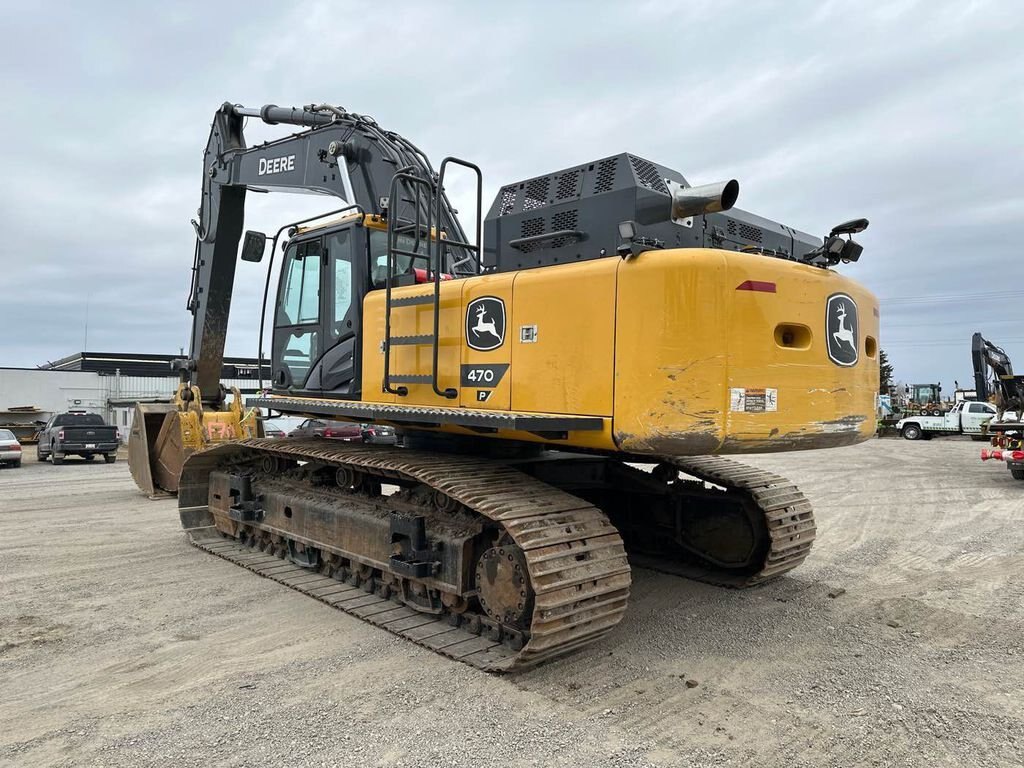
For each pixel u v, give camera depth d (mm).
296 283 6434
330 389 5898
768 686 3990
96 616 5164
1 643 4617
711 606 5418
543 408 4223
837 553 7281
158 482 11359
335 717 3568
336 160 7023
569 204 4418
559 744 3309
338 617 5109
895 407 41750
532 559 3787
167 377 36781
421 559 4801
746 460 18938
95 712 3627
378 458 5227
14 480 14852
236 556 6781
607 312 3947
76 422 21547
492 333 4535
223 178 8539
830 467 16844
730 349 3766
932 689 3961
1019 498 11375
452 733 3406
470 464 4973
